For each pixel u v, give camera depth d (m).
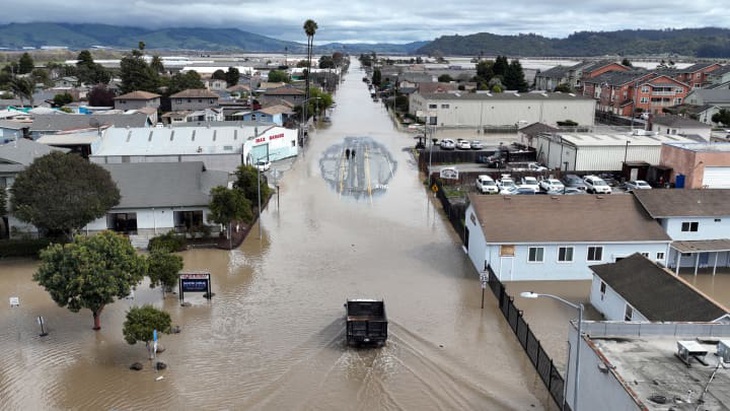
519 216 38.38
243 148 65.88
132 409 23.34
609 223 38.22
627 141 67.00
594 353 19.98
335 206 54.91
